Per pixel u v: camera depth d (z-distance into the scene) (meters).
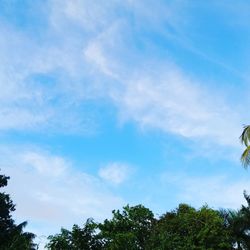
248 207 34.72
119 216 33.56
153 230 33.59
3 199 49.81
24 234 47.94
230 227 34.28
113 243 31.47
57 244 32.66
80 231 32.88
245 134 26.78
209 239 32.44
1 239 46.16
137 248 31.62
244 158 26.44
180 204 37.31
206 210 34.66
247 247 33.28
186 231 33.81
